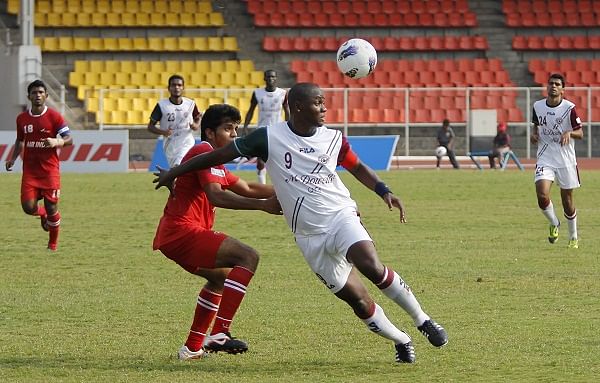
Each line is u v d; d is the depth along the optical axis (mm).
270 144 19375
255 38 106750
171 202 20625
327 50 106062
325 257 19438
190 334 20656
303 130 19391
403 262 34625
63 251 37750
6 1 102938
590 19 110000
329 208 19359
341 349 21562
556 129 39125
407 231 43938
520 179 74062
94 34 104188
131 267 33719
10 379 18812
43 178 37781
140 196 60125
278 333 23203
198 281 30844
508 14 109562
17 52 87750
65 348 21625
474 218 49219
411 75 104562
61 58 102312
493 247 38750
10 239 41406
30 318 24984
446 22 108625
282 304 26812
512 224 46781
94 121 95500
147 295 28391
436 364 20094
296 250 37906
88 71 101062
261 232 43750
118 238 41594
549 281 30594
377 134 98312
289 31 107438
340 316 25172
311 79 103875
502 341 22219
